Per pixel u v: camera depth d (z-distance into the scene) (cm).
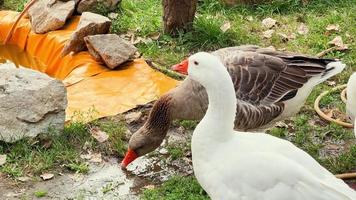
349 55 373
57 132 307
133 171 296
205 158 236
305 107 335
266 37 393
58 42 388
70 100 338
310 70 290
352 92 281
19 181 287
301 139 312
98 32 382
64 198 279
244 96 282
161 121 289
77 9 413
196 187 282
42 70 392
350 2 418
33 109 304
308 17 409
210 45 386
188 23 393
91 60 369
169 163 301
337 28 396
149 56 378
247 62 286
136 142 288
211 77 232
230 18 411
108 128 317
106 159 302
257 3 422
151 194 279
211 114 235
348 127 321
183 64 250
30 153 297
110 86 348
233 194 230
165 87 348
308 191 222
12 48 412
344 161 298
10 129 301
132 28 406
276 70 287
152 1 433
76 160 298
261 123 288
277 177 225
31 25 407
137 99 340
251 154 229
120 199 280
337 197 220
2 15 420
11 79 310
